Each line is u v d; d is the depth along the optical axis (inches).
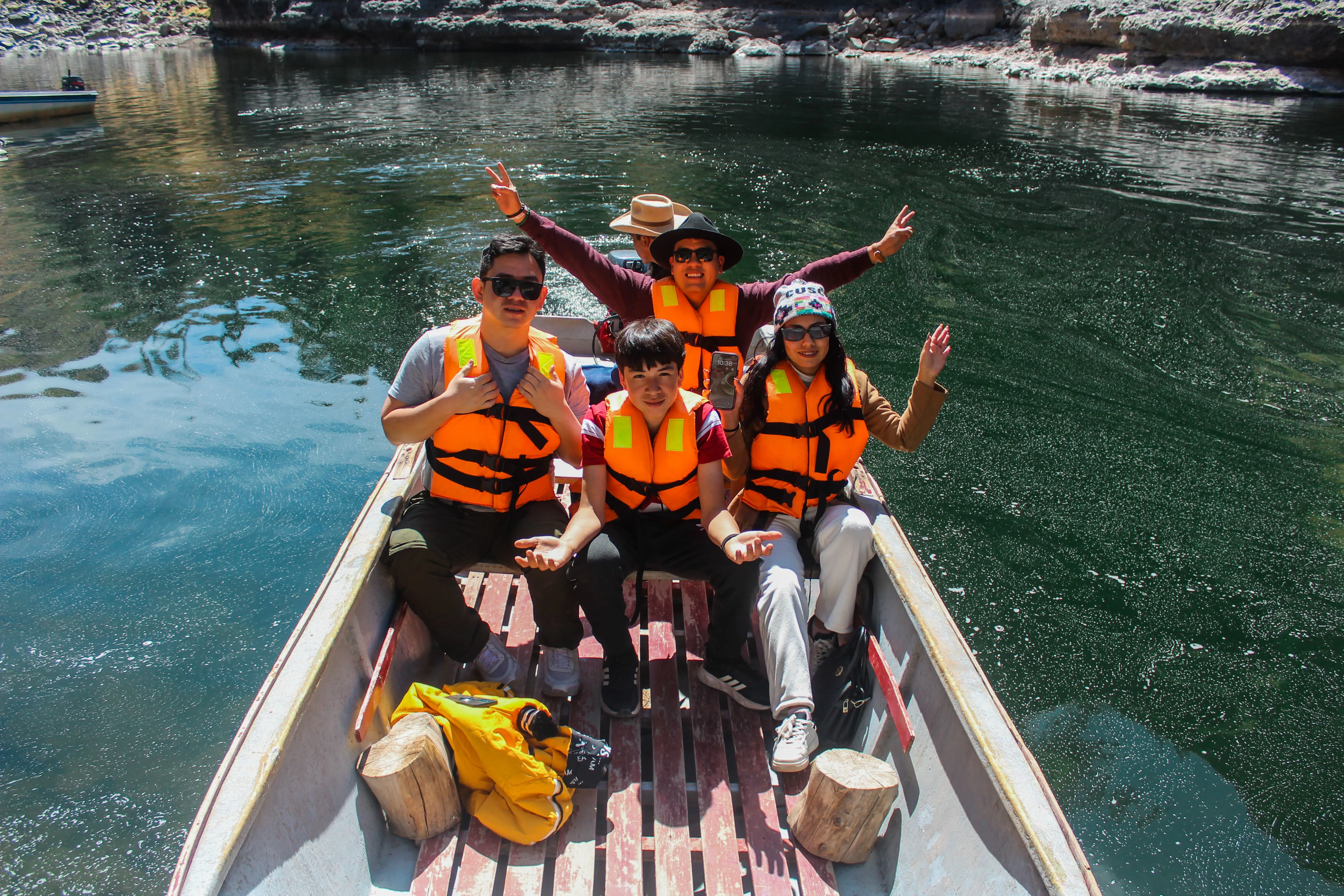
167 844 107.6
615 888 84.0
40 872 103.6
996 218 385.7
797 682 96.1
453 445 103.0
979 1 975.6
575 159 495.2
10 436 202.2
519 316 100.3
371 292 297.1
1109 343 265.7
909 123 600.4
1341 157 494.0
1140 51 780.6
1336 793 121.9
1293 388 239.6
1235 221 378.9
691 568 103.9
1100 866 111.5
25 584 153.4
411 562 99.4
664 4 1115.9
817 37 1046.4
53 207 395.5
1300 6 701.3
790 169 474.3
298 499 180.2
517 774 88.4
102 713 126.9
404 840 89.6
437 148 523.2
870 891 86.4
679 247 130.7
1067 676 141.7
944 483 192.7
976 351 258.4
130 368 240.1
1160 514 183.8
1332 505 187.9
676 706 106.6
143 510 175.2
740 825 95.8
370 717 90.7
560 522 105.7
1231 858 112.9
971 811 78.2
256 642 141.1
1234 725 133.2
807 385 107.6
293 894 71.3
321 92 762.2
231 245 344.5
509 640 117.1
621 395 102.0
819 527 107.7
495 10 1096.2
